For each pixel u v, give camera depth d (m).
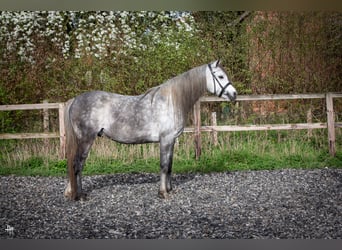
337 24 8.81
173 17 8.62
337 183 5.49
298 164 6.67
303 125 7.00
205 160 6.85
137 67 8.17
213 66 4.86
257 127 6.95
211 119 7.84
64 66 8.30
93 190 5.33
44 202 4.78
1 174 6.39
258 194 5.00
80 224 3.96
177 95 4.70
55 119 8.38
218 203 4.62
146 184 5.65
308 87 8.77
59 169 6.60
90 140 4.64
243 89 8.58
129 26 8.51
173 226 3.85
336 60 8.79
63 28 8.46
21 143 7.79
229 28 8.62
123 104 4.70
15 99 8.31
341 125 7.02
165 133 4.70
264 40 8.67
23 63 8.33
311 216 4.09
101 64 8.20
